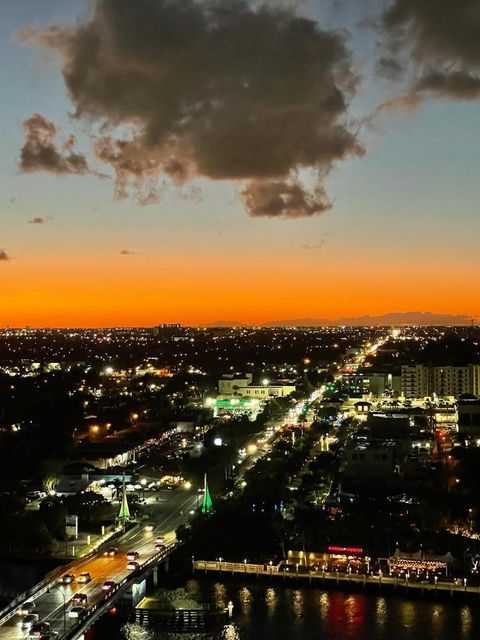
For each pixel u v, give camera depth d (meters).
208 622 181.38
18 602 171.38
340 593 198.38
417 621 182.00
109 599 174.38
